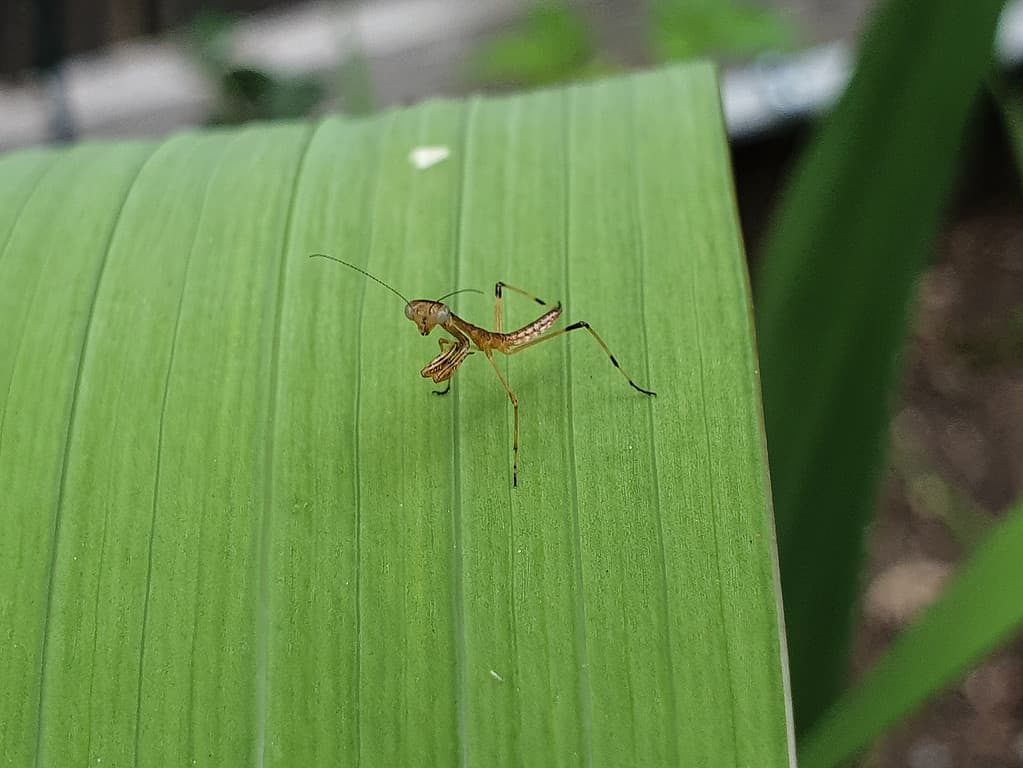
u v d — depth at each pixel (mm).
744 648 49
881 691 51
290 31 167
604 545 52
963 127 64
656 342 57
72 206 65
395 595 52
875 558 115
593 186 63
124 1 170
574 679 49
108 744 49
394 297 61
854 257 68
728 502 52
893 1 60
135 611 52
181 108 162
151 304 60
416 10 176
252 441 56
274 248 62
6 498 55
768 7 149
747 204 156
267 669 50
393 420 57
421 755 48
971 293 137
